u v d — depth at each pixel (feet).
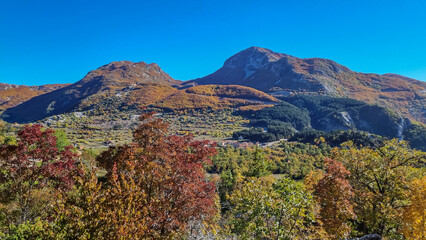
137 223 24.54
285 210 33.94
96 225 22.54
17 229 31.89
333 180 47.78
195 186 41.22
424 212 46.93
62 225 23.22
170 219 34.14
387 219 55.26
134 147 42.83
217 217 71.92
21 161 40.06
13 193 40.73
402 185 58.90
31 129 41.70
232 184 155.22
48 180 44.04
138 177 35.40
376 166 61.98
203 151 51.11
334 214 46.75
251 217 36.24
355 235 60.90
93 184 25.34
